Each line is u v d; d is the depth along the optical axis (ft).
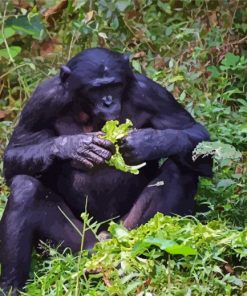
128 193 42.63
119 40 56.29
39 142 42.60
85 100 41.52
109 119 40.81
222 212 44.37
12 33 55.16
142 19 57.16
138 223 41.75
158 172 42.39
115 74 41.01
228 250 38.60
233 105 53.67
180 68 53.52
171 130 42.32
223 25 56.29
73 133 42.63
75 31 55.67
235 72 53.98
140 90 42.75
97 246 39.04
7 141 52.03
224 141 48.47
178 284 37.55
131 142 41.01
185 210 42.27
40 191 40.93
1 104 55.67
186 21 57.00
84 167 40.37
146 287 37.50
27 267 40.14
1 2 57.36
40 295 38.11
